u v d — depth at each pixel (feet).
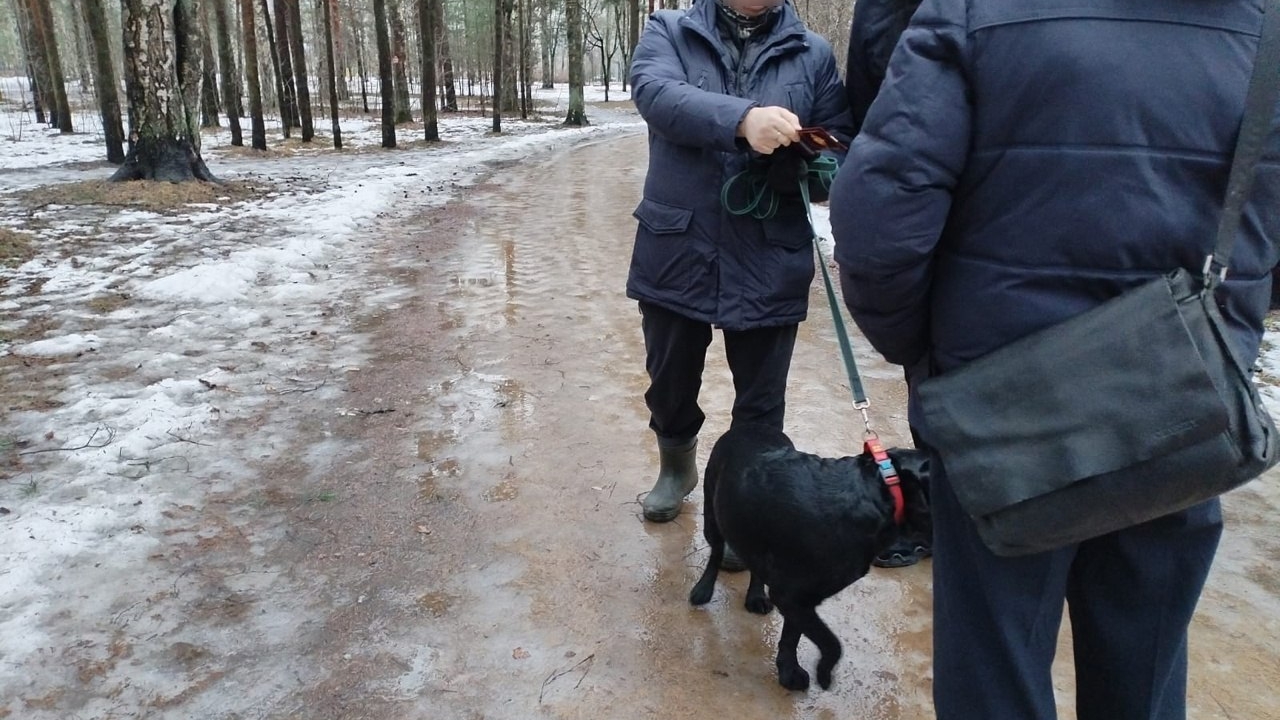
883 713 8.25
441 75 118.52
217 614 9.51
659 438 11.19
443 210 36.37
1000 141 5.15
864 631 9.46
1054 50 4.88
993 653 5.69
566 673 8.69
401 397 15.69
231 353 17.75
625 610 9.71
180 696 8.29
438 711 8.16
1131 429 4.83
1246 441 4.74
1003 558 5.56
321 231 30.14
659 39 9.43
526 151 63.72
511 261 26.71
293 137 69.67
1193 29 4.82
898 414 15.17
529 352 18.15
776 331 9.78
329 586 10.07
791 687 8.48
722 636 9.32
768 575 7.78
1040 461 5.03
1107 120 4.85
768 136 8.17
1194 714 8.16
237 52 106.42
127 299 21.25
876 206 5.36
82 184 38.11
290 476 12.68
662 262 9.69
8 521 11.00
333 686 8.46
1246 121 4.79
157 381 16.07
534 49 167.63
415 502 11.99
